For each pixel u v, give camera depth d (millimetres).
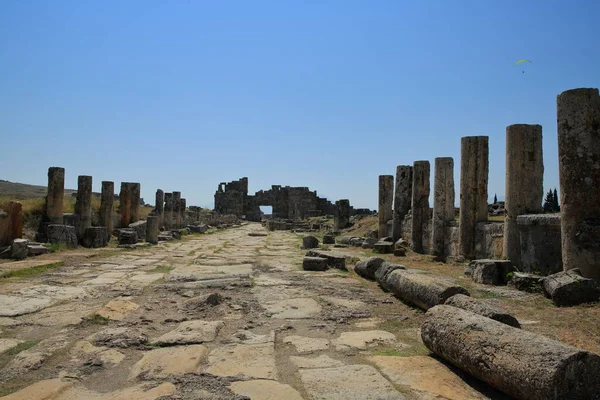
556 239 10750
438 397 4770
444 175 17062
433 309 6305
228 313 8609
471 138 15180
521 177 12023
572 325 6949
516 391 4496
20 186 62594
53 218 20906
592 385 4195
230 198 79812
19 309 8430
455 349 5430
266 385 5078
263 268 15312
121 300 9242
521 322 7195
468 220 15141
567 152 9531
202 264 16422
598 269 9016
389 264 11477
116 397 4719
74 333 7059
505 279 10922
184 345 6539
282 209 80688
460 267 14414
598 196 9211
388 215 24641
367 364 5820
